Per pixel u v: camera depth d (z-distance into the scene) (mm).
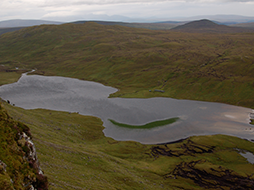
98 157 67625
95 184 47500
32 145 31203
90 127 102938
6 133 28125
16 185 23516
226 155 79250
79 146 74750
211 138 93438
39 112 116562
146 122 111375
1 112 30375
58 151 59344
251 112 125000
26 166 27594
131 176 61625
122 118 116188
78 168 54031
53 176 41562
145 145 89562
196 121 112500
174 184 63500
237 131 100500
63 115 112938
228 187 62125
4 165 24078
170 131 101875
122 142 91312
